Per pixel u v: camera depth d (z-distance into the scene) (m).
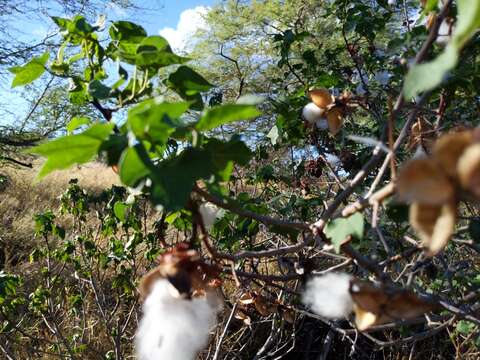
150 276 0.99
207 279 1.11
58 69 1.33
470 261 2.53
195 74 1.18
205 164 0.89
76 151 0.89
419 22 1.51
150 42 1.16
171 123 0.84
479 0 0.57
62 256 3.36
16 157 8.45
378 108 2.33
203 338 0.96
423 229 0.64
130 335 3.57
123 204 1.73
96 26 1.31
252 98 0.83
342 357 3.64
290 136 2.33
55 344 3.28
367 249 2.09
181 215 1.77
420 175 0.64
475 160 0.58
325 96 1.50
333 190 3.12
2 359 3.38
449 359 3.09
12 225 6.01
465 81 1.56
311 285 1.22
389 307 0.88
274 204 2.97
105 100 1.16
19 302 3.25
